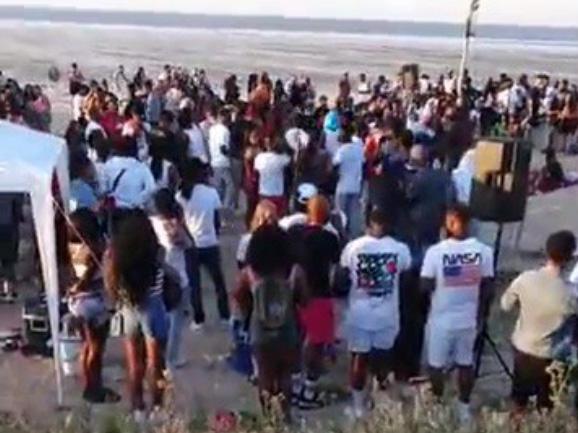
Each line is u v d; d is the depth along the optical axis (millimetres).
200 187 10477
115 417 6102
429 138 15109
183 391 9078
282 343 7902
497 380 9383
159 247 8195
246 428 6043
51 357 9820
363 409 8039
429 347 8422
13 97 21359
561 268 7758
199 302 10680
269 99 21656
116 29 137375
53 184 9430
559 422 5465
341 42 119562
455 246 8266
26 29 127250
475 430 5332
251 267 8000
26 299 10484
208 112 18375
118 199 11273
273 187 13430
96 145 12336
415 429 5383
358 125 17719
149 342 8156
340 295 8539
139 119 15984
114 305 8570
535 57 100625
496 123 26422
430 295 8461
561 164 23453
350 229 14188
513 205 10664
